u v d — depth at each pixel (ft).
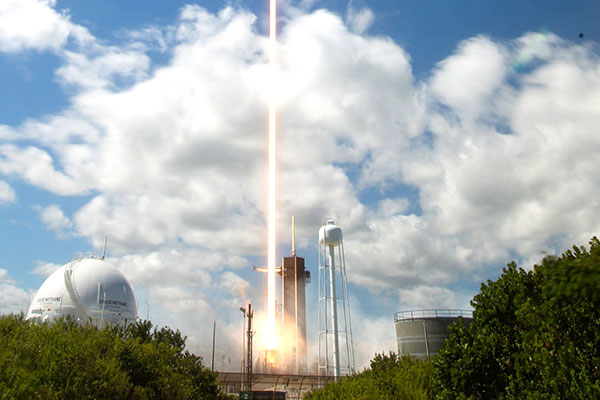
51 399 82.74
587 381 49.80
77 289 226.58
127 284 247.09
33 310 224.33
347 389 122.01
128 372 117.91
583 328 52.49
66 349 96.12
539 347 58.34
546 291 41.57
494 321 70.54
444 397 73.36
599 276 37.60
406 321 258.78
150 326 172.04
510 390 63.41
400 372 113.09
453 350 74.02
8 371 73.77
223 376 251.39
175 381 131.64
